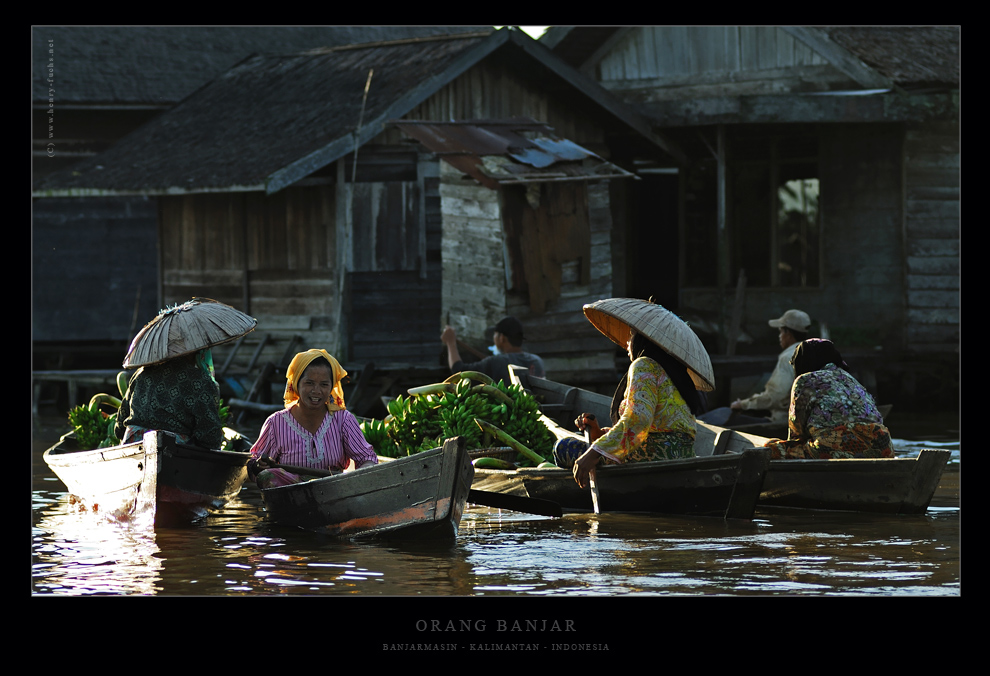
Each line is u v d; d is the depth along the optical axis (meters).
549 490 13.02
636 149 31.28
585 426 12.70
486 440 14.30
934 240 28.70
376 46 29.27
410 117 25.52
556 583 8.96
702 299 30.64
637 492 12.16
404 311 26.48
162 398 11.98
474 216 22.38
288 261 26.00
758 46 29.95
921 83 26.72
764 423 16.94
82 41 35.88
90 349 31.47
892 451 12.78
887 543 10.48
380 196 25.59
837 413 12.70
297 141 24.75
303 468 11.55
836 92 27.41
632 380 12.05
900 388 28.62
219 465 11.89
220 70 36.59
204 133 28.02
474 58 25.86
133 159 27.94
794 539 10.66
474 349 21.44
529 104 27.62
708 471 11.68
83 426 15.13
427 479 10.41
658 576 9.21
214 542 10.80
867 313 29.23
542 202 22.36
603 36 31.94
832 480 12.34
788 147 29.92
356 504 10.83
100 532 11.26
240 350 26.80
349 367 23.41
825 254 29.64
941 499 13.16
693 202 31.14
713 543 10.57
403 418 14.12
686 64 30.95
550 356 22.77
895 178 28.88
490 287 22.09
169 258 28.36
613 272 32.16
